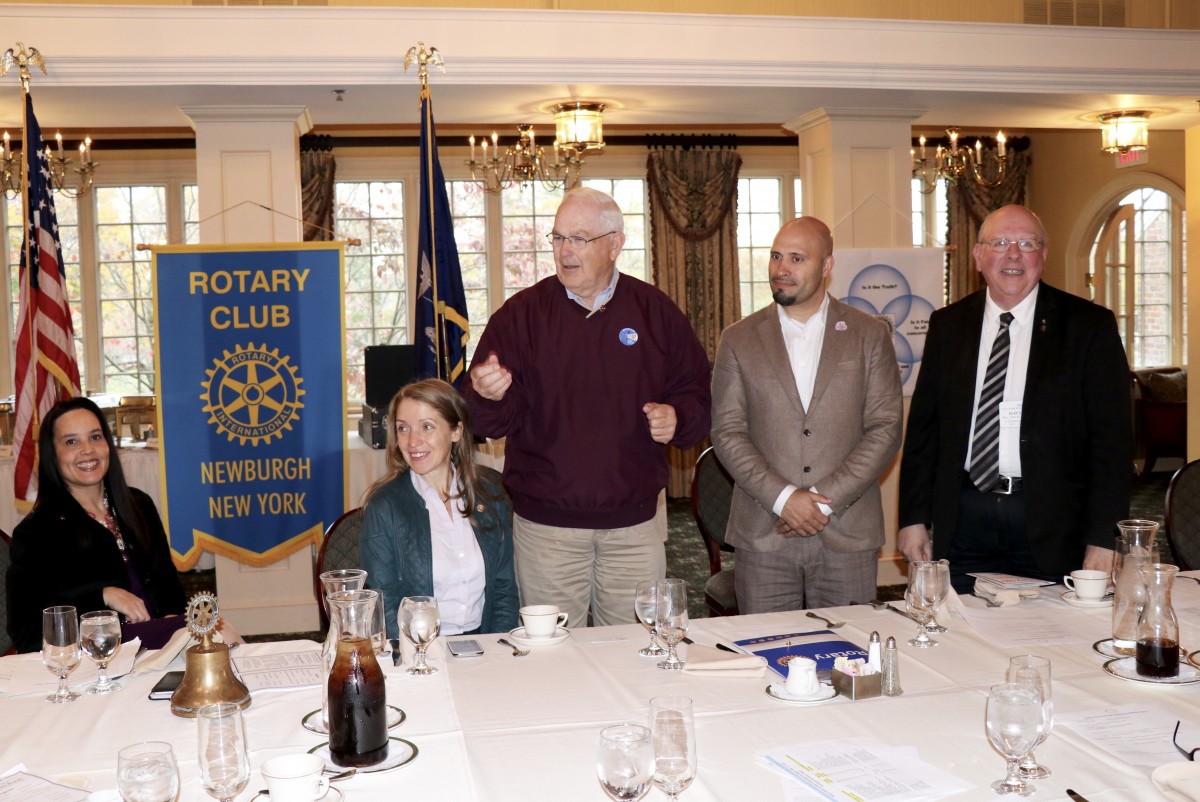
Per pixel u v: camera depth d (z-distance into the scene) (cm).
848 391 298
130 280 856
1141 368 920
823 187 558
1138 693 181
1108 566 275
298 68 437
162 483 450
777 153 931
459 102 497
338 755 154
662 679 194
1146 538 206
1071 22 544
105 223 850
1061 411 282
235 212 486
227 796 134
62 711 184
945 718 171
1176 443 877
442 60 439
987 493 290
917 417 307
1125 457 280
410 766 155
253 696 189
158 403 448
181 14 428
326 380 458
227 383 452
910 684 188
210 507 454
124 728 175
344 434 461
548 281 289
